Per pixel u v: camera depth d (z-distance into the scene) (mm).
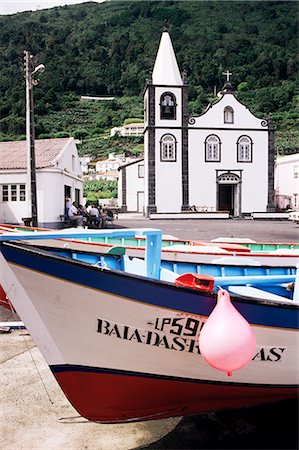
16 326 7586
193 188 43625
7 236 3914
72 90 133750
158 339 4035
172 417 4742
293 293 5906
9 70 129750
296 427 4684
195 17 153375
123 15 163750
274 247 11828
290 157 49531
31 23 163750
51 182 25531
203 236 22766
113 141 104688
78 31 162500
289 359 4406
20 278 3775
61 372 4051
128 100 129000
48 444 4445
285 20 141250
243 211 44250
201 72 117375
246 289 5469
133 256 8539
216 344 3627
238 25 144750
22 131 105438
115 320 3930
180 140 43250
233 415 4695
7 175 25734
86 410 4281
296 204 48625
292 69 113062
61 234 4238
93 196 68812
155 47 139625
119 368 4125
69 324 3910
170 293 3900
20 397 5328
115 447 4395
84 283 3789
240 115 44062
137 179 53469
